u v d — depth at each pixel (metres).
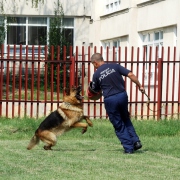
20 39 31.23
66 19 31.39
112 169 9.25
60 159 10.33
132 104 18.50
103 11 28.66
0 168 9.35
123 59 25.22
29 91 25.95
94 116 17.09
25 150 11.67
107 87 11.11
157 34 22.20
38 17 31.34
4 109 18.88
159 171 9.11
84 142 13.32
